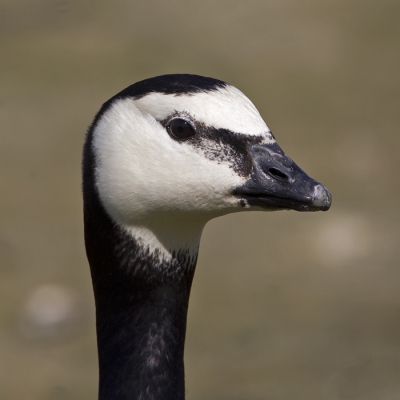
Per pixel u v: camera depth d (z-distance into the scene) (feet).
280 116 85.71
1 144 82.17
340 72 93.40
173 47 100.32
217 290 61.05
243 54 97.45
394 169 77.25
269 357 53.88
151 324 26.81
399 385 51.03
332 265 63.67
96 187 26.20
